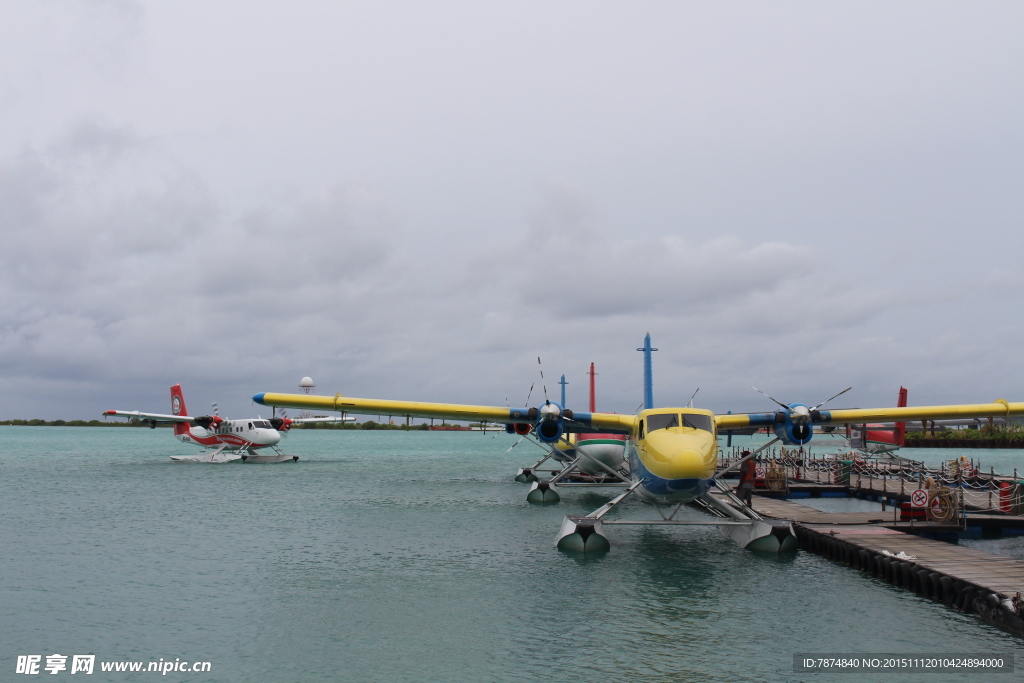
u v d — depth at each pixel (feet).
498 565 60.44
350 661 38.04
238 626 43.80
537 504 103.30
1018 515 78.95
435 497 112.16
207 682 35.27
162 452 280.10
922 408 69.10
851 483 115.96
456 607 47.75
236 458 215.72
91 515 90.12
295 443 462.19
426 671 36.58
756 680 35.40
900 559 53.98
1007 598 43.04
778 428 67.97
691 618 45.42
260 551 66.44
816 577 56.70
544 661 37.96
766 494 112.47
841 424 71.77
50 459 225.35
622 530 80.38
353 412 79.66
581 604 48.57
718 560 63.00
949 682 35.14
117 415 187.01
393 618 45.37
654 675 36.01
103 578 55.72
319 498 110.22
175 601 49.21
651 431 62.18
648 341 86.58
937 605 48.32
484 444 457.27
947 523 70.85
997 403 69.56
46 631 42.88
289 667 37.19
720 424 68.13
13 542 71.00
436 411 76.54
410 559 62.90
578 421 71.72
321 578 55.67
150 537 73.87
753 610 47.19
